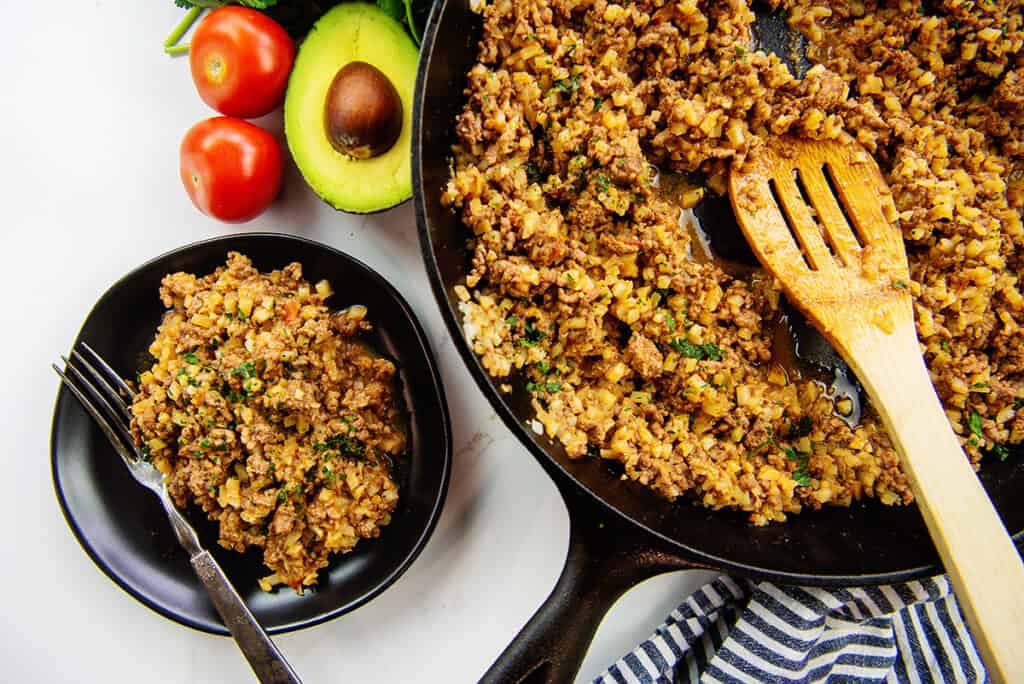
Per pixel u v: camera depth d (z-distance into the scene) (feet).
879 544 1.34
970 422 1.39
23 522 1.63
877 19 1.42
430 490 1.53
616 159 1.34
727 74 1.36
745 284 1.42
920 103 1.40
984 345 1.41
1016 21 1.38
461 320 1.28
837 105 1.37
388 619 1.63
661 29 1.36
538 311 1.35
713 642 1.58
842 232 1.34
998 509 1.37
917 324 1.37
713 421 1.39
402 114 1.47
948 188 1.36
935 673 1.55
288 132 1.48
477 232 1.33
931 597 1.48
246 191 1.53
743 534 1.34
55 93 1.62
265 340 1.48
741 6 1.36
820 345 1.43
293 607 1.52
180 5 1.57
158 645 1.63
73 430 1.52
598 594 1.30
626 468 1.34
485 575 1.62
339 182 1.48
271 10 1.58
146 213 1.63
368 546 1.54
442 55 1.25
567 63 1.36
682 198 1.42
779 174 1.37
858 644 1.54
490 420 1.62
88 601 1.63
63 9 1.62
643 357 1.35
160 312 1.56
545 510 1.62
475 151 1.34
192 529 1.44
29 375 1.63
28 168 1.62
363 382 1.54
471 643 1.62
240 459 1.51
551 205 1.39
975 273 1.38
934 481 1.20
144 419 1.49
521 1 1.32
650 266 1.38
